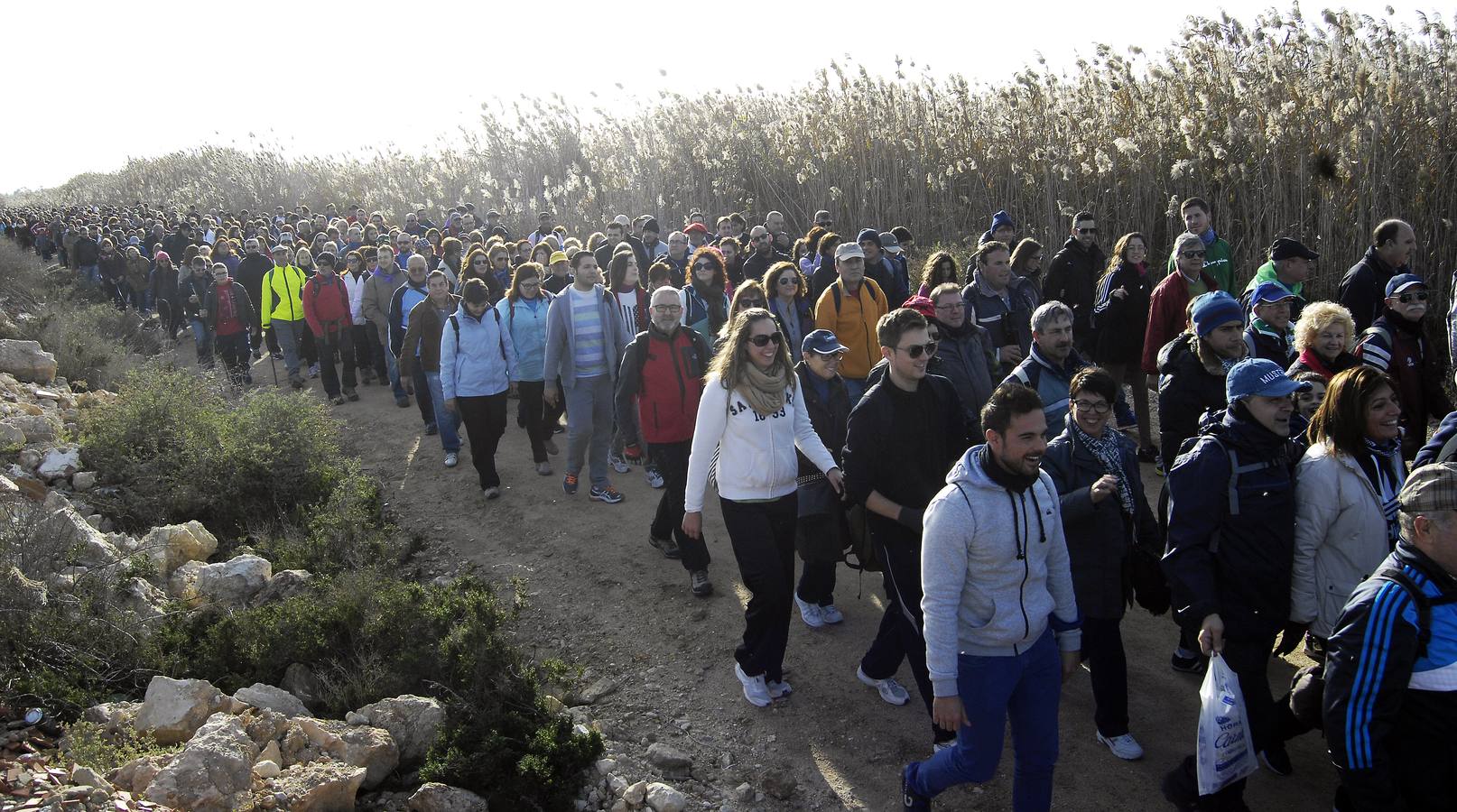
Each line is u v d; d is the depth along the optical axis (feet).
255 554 21.61
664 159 55.47
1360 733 9.39
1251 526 11.96
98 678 14.96
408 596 17.51
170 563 19.89
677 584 20.66
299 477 25.22
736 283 34.76
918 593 13.53
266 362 47.75
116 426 25.61
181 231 63.46
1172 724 15.21
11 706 13.94
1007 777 14.24
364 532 22.84
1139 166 36.65
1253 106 34.58
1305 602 12.19
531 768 13.67
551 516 24.86
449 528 24.85
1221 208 34.42
